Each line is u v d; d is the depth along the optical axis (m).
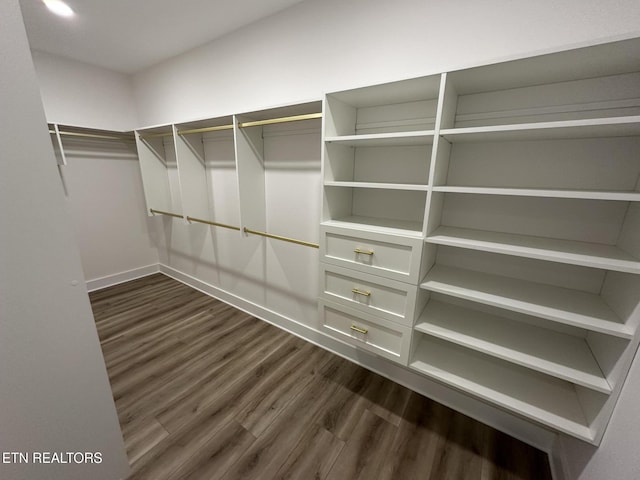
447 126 1.14
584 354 1.09
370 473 1.20
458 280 1.28
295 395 1.62
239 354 1.98
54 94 2.52
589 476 0.93
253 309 2.52
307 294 2.11
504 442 1.35
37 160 0.80
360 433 1.38
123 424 1.40
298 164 1.91
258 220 2.12
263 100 1.96
